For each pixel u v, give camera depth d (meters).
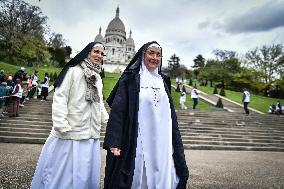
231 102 34.00
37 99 18.19
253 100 41.75
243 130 16.09
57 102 2.99
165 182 2.87
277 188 5.68
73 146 3.01
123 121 2.92
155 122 2.99
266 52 64.19
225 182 5.98
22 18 40.16
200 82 69.44
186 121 16.67
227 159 9.79
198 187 5.40
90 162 3.07
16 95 13.38
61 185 2.95
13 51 45.25
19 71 18.23
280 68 62.72
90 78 3.15
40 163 3.07
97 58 3.25
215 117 18.48
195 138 13.89
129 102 2.94
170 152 2.97
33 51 44.62
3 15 35.91
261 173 7.30
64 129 2.93
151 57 3.15
